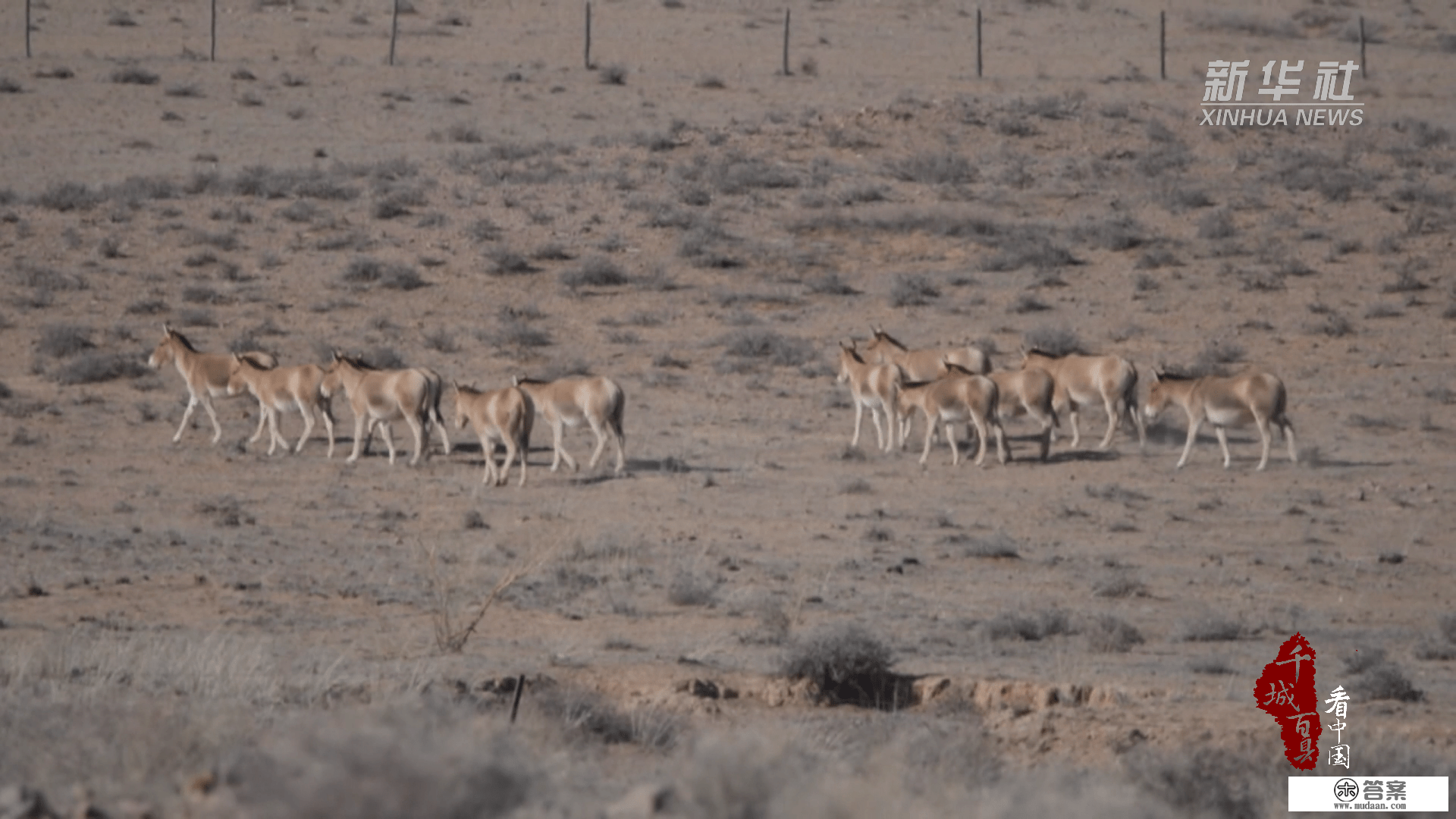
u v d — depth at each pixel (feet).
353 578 229.04
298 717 119.96
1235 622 211.00
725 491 309.83
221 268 506.48
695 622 207.72
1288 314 478.59
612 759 128.57
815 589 229.86
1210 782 116.47
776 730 137.69
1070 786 112.37
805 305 499.51
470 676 161.58
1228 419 338.34
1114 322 478.18
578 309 490.49
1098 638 199.41
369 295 495.00
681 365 442.50
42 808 85.25
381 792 70.59
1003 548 259.19
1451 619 208.85
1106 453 359.05
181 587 217.97
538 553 249.14
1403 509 300.81
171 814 87.51
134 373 416.46
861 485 314.35
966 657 190.49
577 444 363.56
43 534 253.85
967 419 345.31
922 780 112.37
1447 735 146.72
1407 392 407.85
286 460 335.88
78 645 165.89
